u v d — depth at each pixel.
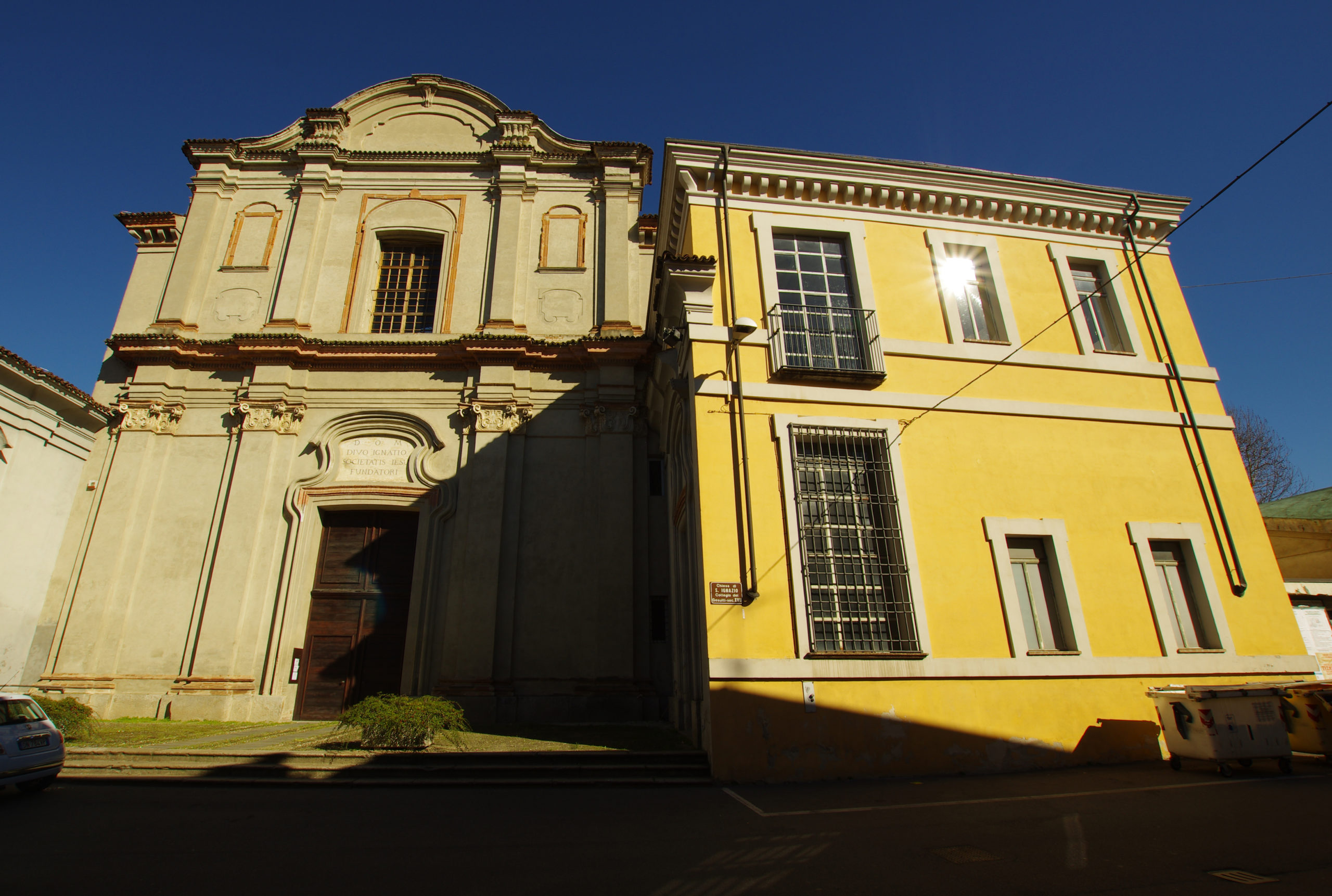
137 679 13.05
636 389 15.28
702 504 9.00
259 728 11.50
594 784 7.73
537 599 13.82
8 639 12.63
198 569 13.87
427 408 15.22
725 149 10.82
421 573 13.89
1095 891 4.10
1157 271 12.01
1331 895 3.96
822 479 9.45
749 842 5.25
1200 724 7.77
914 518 9.45
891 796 6.98
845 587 9.03
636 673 13.40
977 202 11.55
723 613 8.51
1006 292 11.23
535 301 16.31
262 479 14.28
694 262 10.09
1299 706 8.48
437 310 16.23
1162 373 11.18
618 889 4.23
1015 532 9.64
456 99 18.41
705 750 8.54
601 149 17.56
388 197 17.25
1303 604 12.62
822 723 8.23
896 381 10.17
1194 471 10.60
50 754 7.34
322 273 16.44
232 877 4.45
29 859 4.83
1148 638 9.48
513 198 17.11
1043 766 8.55
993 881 4.29
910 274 11.01
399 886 4.29
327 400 15.17
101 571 13.59
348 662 13.68
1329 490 15.98
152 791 7.34
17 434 12.94
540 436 15.06
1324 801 6.21
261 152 17.53
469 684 12.93
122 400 15.00
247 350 15.09
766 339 10.06
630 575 13.88
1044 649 9.28
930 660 8.71
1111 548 9.87
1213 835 5.23
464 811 6.41
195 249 16.48
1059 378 10.80
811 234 11.09
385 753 8.44
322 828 5.72
